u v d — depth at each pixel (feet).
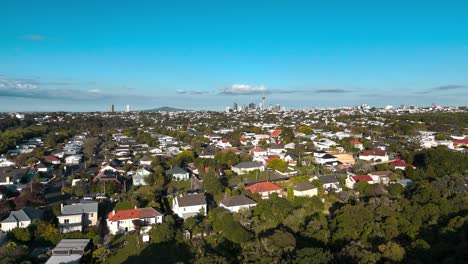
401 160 394.93
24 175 380.17
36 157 465.47
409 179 319.06
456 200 216.74
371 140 586.86
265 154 471.62
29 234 223.30
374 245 190.29
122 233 239.91
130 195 301.22
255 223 233.76
